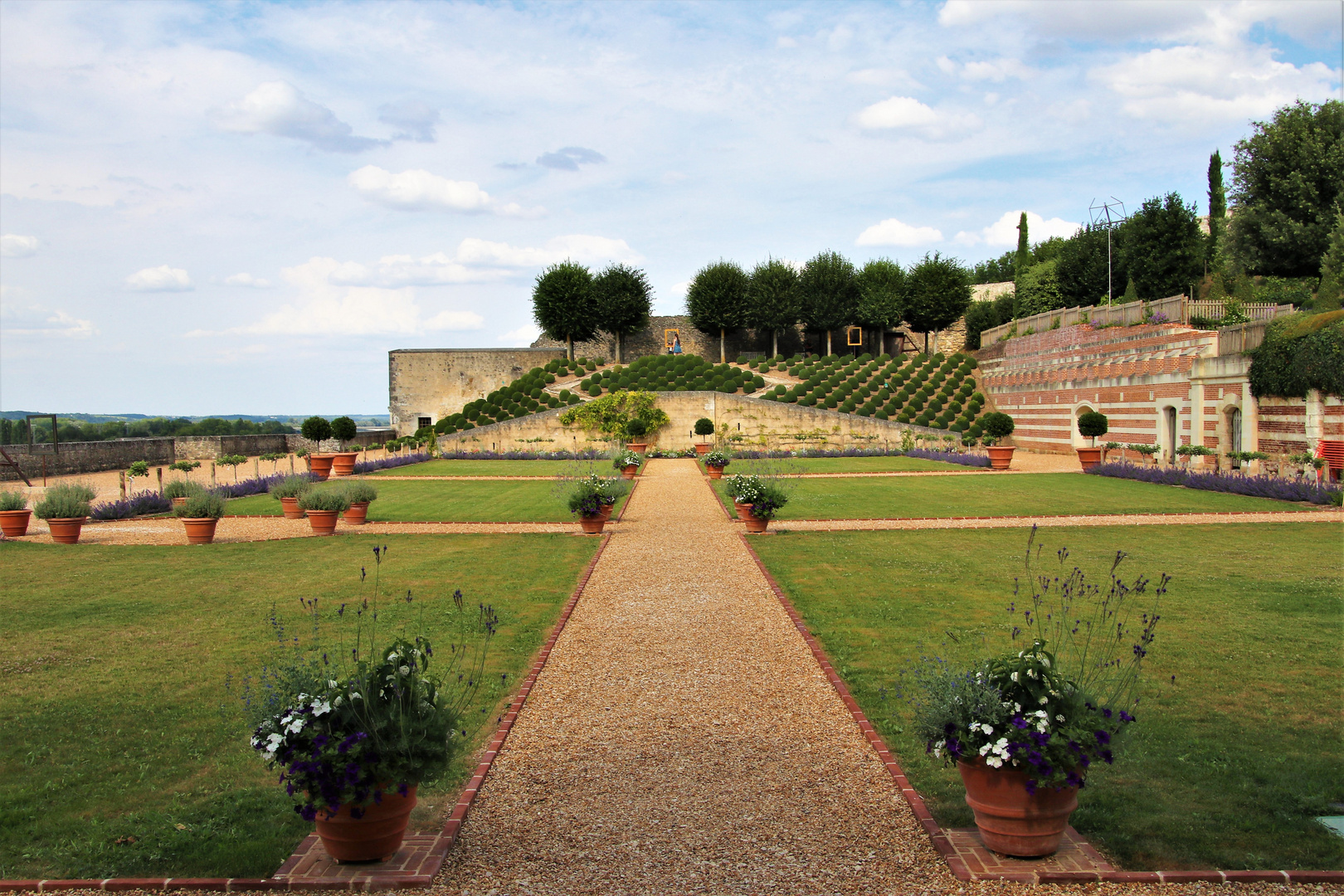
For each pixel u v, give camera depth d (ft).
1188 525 64.34
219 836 19.48
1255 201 145.69
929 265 220.02
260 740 17.85
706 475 113.50
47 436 199.00
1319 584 43.34
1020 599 41.06
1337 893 16.76
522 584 46.39
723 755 23.52
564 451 160.66
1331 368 84.43
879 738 24.43
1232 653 31.91
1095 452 112.47
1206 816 19.92
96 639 35.76
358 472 121.39
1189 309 118.21
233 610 40.88
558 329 217.56
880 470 117.91
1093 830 19.39
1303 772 22.11
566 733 25.29
